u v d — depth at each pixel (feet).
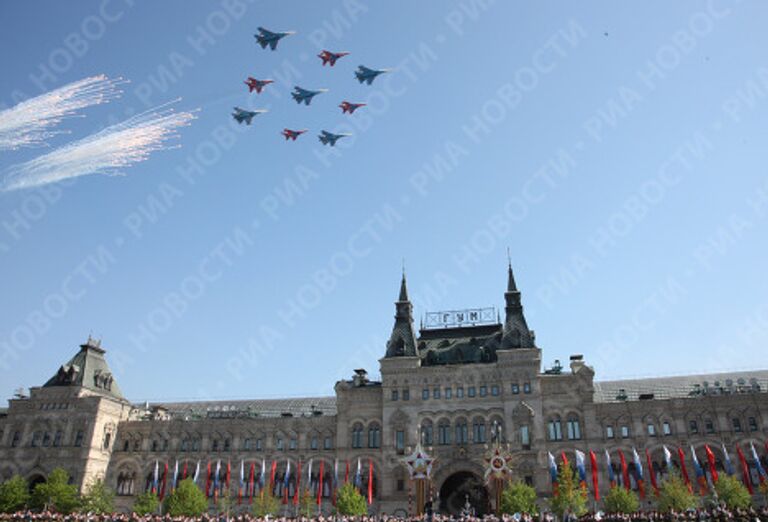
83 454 334.24
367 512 299.99
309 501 298.97
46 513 287.69
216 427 350.02
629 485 269.85
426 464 279.69
